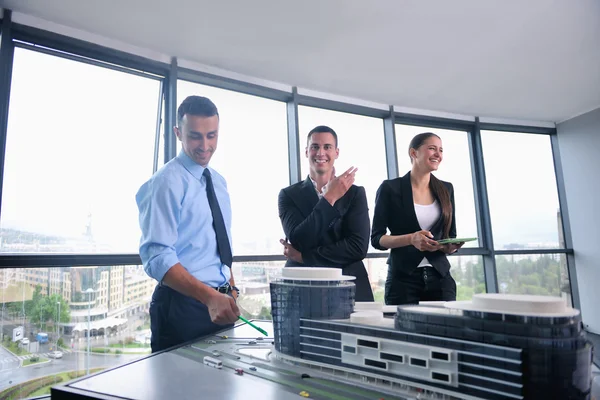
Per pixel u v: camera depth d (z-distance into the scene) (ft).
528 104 14.55
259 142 12.04
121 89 9.82
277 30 9.48
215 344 3.04
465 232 15.26
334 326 2.31
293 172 12.30
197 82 11.16
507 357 1.69
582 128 15.52
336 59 10.94
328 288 2.54
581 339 1.69
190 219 3.93
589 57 11.13
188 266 3.94
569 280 16.05
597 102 14.52
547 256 15.81
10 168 8.05
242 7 8.58
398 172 14.03
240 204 11.42
